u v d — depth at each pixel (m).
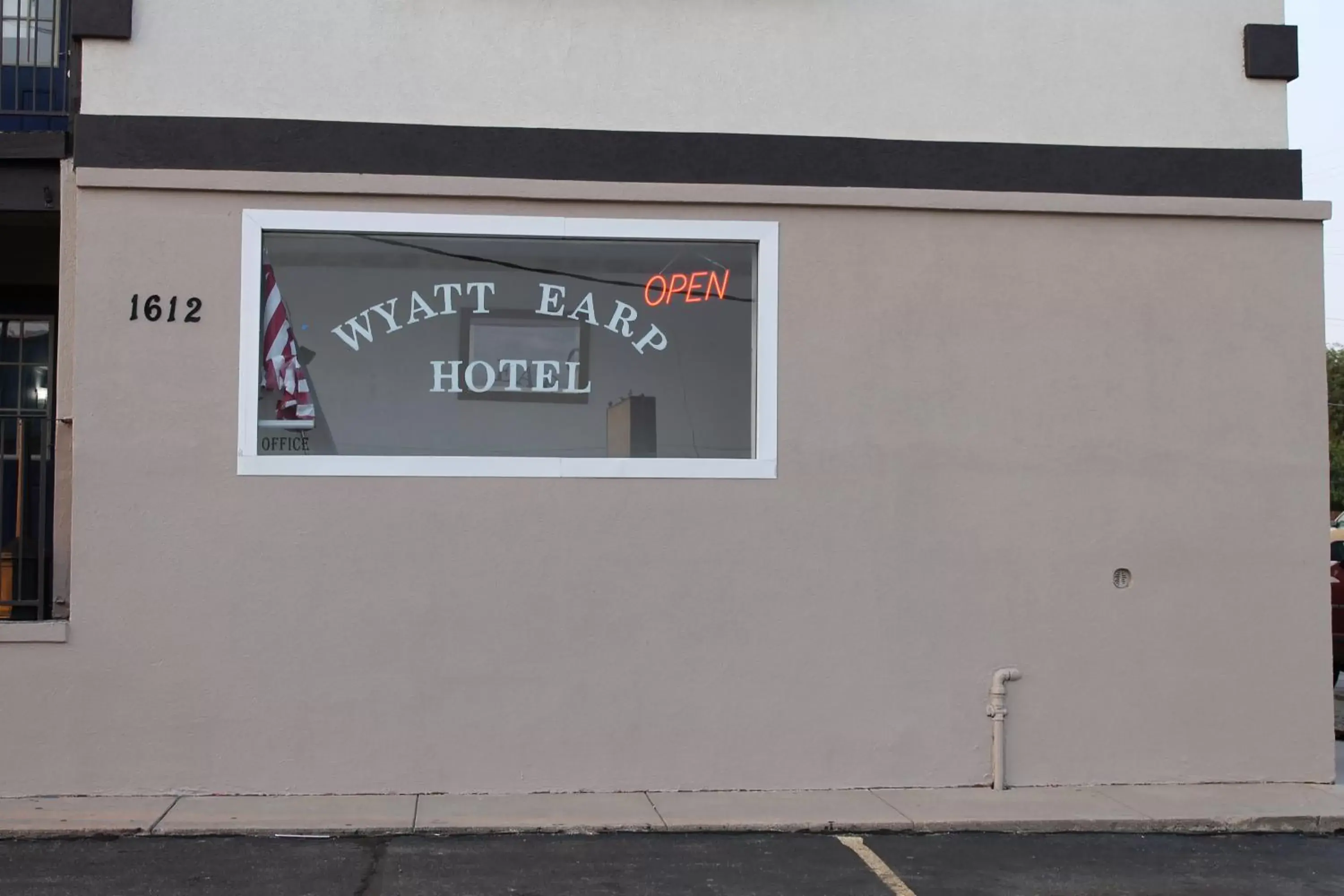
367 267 8.40
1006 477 8.73
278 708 8.08
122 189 8.12
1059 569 8.76
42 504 8.30
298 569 8.12
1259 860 7.35
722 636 8.45
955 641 8.66
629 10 8.69
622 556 8.39
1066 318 8.84
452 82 8.51
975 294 8.77
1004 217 8.82
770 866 6.95
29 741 7.91
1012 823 7.82
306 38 8.42
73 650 7.96
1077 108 9.01
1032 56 8.99
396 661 8.18
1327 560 8.99
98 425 8.03
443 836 7.39
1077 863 7.17
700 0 8.73
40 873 6.51
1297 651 8.93
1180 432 8.91
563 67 8.61
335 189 8.27
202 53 8.33
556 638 8.32
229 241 8.20
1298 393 9.03
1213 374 8.96
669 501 8.45
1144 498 8.85
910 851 7.34
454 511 8.27
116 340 8.08
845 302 8.65
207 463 8.09
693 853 7.16
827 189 8.64
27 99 9.05
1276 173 9.12
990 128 8.91
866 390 8.64
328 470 8.17
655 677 8.38
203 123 8.26
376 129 8.41
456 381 8.45
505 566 8.30
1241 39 9.21
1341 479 46.44
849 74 8.82
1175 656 8.84
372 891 6.30
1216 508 8.91
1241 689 8.88
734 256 8.70
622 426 8.53
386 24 8.48
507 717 8.26
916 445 8.66
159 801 7.87
